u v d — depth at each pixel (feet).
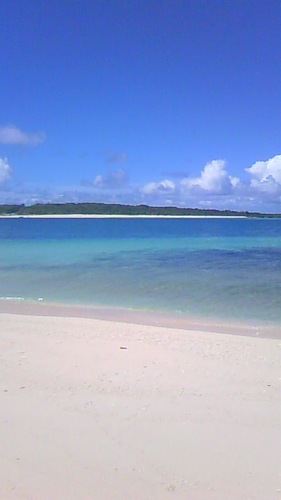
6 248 105.50
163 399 17.48
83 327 30.83
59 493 11.36
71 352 24.09
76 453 13.30
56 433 14.52
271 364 22.41
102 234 178.40
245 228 257.55
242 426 15.21
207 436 14.47
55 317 34.78
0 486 11.59
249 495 11.44
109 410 16.35
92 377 19.94
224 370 21.31
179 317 36.17
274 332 31.14
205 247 112.68
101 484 11.78
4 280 55.62
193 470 12.52
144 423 15.34
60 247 109.81
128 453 13.37
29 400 17.17
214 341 27.20
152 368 21.44
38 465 12.62
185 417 15.85
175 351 24.63
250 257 86.58
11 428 14.82
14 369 20.95
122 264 73.51
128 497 11.28
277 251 101.09
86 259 81.10
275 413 16.29
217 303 42.01
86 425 15.12
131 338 27.61
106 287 50.85
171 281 55.16
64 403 16.93
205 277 58.70
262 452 13.52
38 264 72.74
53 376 19.99
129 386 18.85
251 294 46.55
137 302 42.50
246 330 31.76
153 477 12.16
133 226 273.75
